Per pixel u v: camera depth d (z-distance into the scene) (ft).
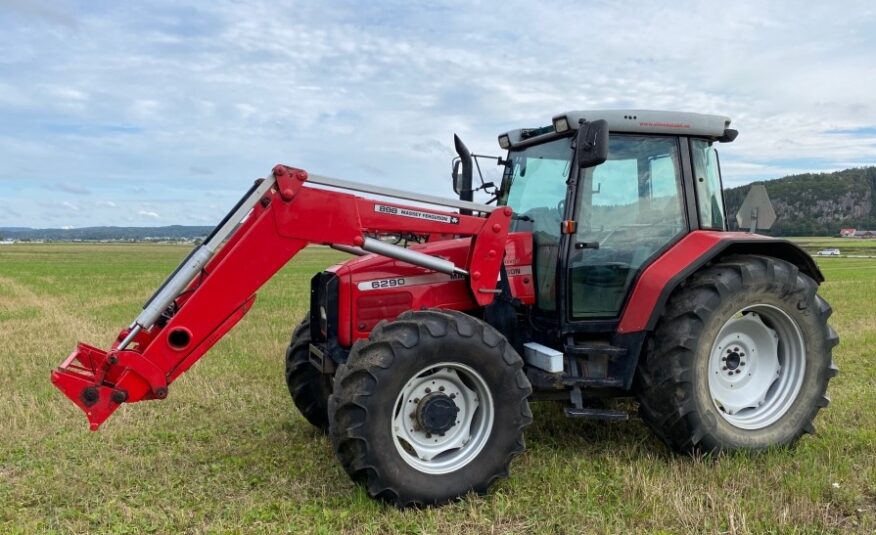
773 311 15.70
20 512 12.84
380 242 14.06
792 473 14.02
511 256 16.12
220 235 13.44
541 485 13.80
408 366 12.73
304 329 17.61
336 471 14.65
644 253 15.81
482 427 13.66
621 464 14.76
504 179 17.92
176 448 16.35
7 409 19.31
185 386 22.11
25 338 33.45
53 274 104.01
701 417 14.75
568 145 15.83
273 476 14.39
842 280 72.90
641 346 15.23
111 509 12.86
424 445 13.51
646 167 15.96
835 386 21.58
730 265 15.25
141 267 131.54
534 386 15.07
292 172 13.47
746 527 11.60
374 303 14.89
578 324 15.30
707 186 16.62
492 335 13.50
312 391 17.42
